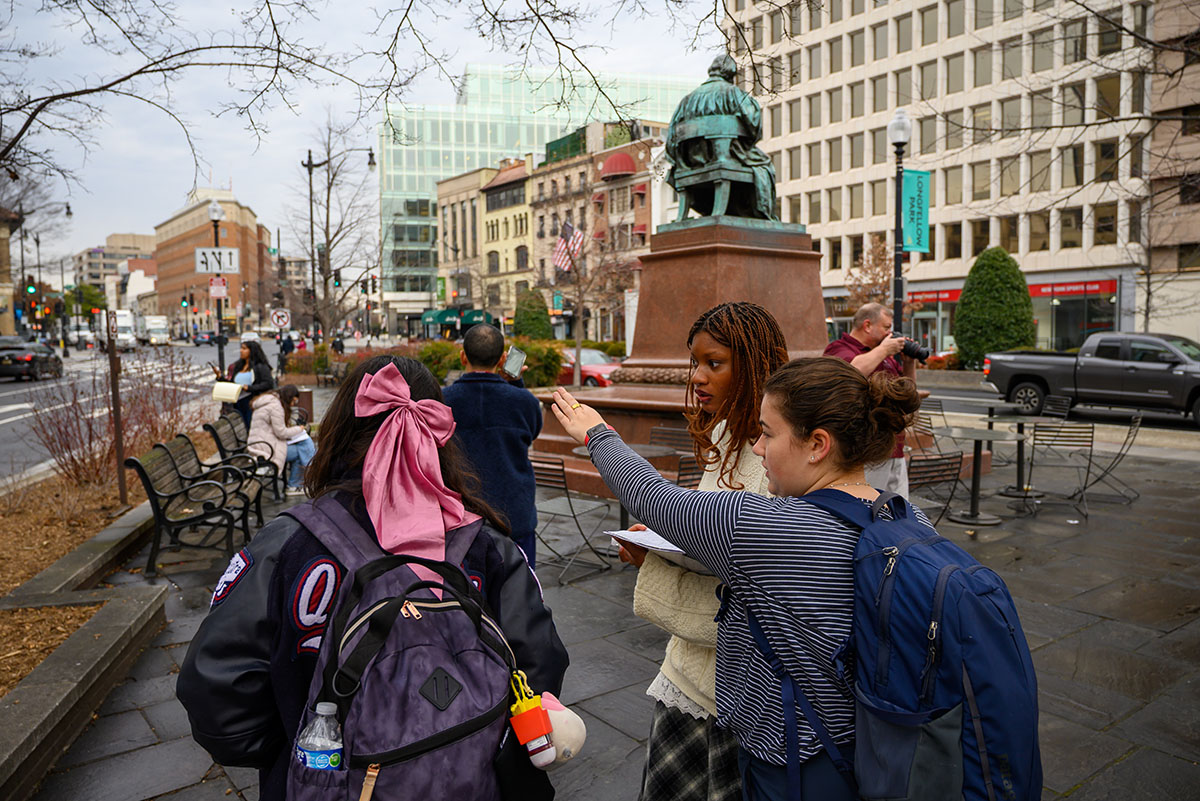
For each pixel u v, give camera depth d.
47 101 4.29
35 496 7.73
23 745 2.91
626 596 5.18
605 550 6.26
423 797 1.21
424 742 1.22
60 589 4.80
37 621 4.22
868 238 45.53
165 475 6.18
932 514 7.31
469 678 1.31
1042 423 7.98
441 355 21.86
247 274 118.25
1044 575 5.54
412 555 1.38
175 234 141.38
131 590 4.67
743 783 1.58
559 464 5.78
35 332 64.00
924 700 1.28
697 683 1.91
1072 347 37.19
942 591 1.29
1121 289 34.12
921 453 8.48
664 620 1.90
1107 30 7.48
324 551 1.39
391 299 87.56
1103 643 4.34
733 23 4.65
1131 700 3.66
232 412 9.73
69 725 3.32
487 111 79.19
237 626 1.37
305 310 36.94
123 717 3.56
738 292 8.16
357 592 1.33
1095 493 8.39
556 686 1.58
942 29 39.56
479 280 69.81
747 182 8.45
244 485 7.11
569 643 4.39
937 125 38.47
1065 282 37.09
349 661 1.26
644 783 2.04
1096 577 5.49
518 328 46.19
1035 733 1.28
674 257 8.45
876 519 1.47
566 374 24.12
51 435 8.27
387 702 1.24
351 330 74.12
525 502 3.70
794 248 8.63
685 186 8.63
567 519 7.30
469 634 1.36
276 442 8.33
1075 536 6.60
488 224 73.50
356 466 1.51
